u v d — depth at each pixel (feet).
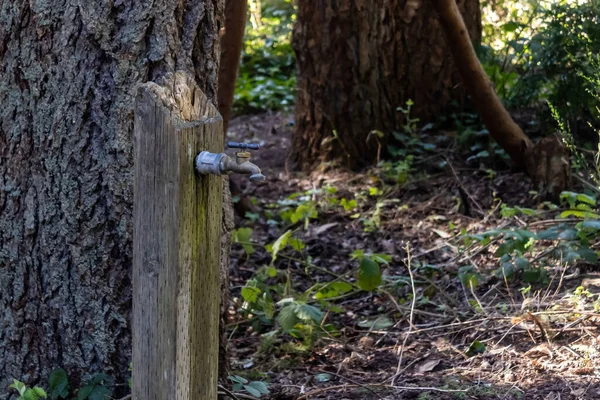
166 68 10.47
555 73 21.93
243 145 8.00
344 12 24.52
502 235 17.52
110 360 10.89
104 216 10.61
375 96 24.86
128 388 10.89
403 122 25.27
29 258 10.89
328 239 20.79
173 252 7.47
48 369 11.06
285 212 21.24
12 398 11.18
